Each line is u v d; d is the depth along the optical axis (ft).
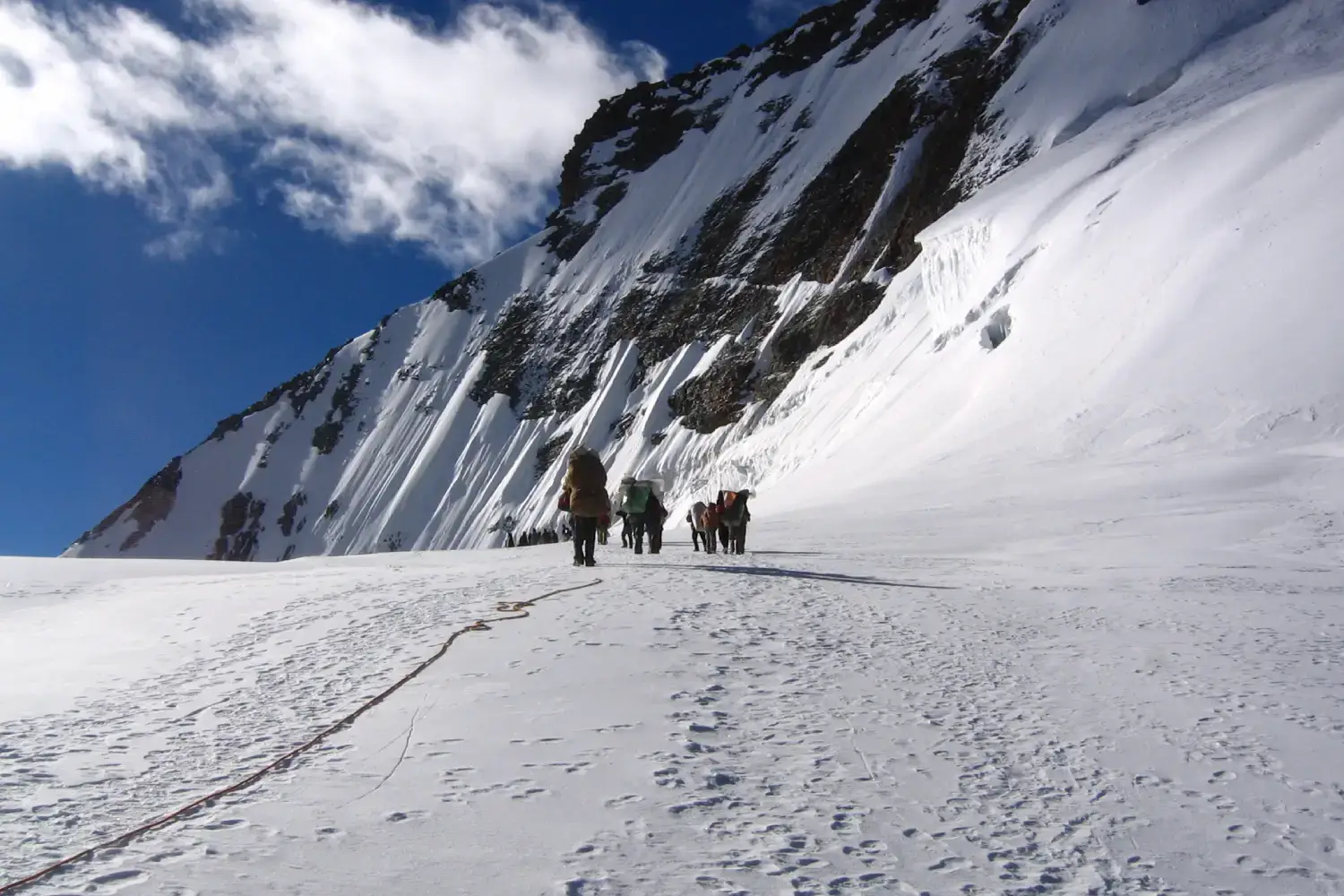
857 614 31.78
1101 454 115.34
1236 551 61.82
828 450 209.77
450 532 497.87
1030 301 170.50
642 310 522.47
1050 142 283.18
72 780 15.11
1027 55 334.65
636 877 11.71
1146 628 30.30
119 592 41.65
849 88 577.84
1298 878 12.35
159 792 14.53
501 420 542.16
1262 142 155.33
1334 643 27.78
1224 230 142.92
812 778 15.71
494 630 27.22
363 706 19.45
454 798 14.23
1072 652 26.35
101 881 11.10
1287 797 15.26
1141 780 16.02
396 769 15.53
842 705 20.22
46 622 32.76
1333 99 153.79
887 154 387.55
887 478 136.26
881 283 328.70
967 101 339.16
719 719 18.80
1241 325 124.98
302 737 17.44
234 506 602.85
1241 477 91.45
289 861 11.84
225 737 17.57
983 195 231.50
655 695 20.36
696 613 30.55
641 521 66.33
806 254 419.95
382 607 32.35
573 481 49.14
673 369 440.45
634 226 613.52
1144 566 53.26
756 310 429.38
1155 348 131.64
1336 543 63.57
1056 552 63.36
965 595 37.55
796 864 12.35
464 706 19.35
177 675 23.25
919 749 17.40
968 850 13.04
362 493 574.15
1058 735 18.51
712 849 12.73
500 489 491.31
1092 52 306.55
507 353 581.53
